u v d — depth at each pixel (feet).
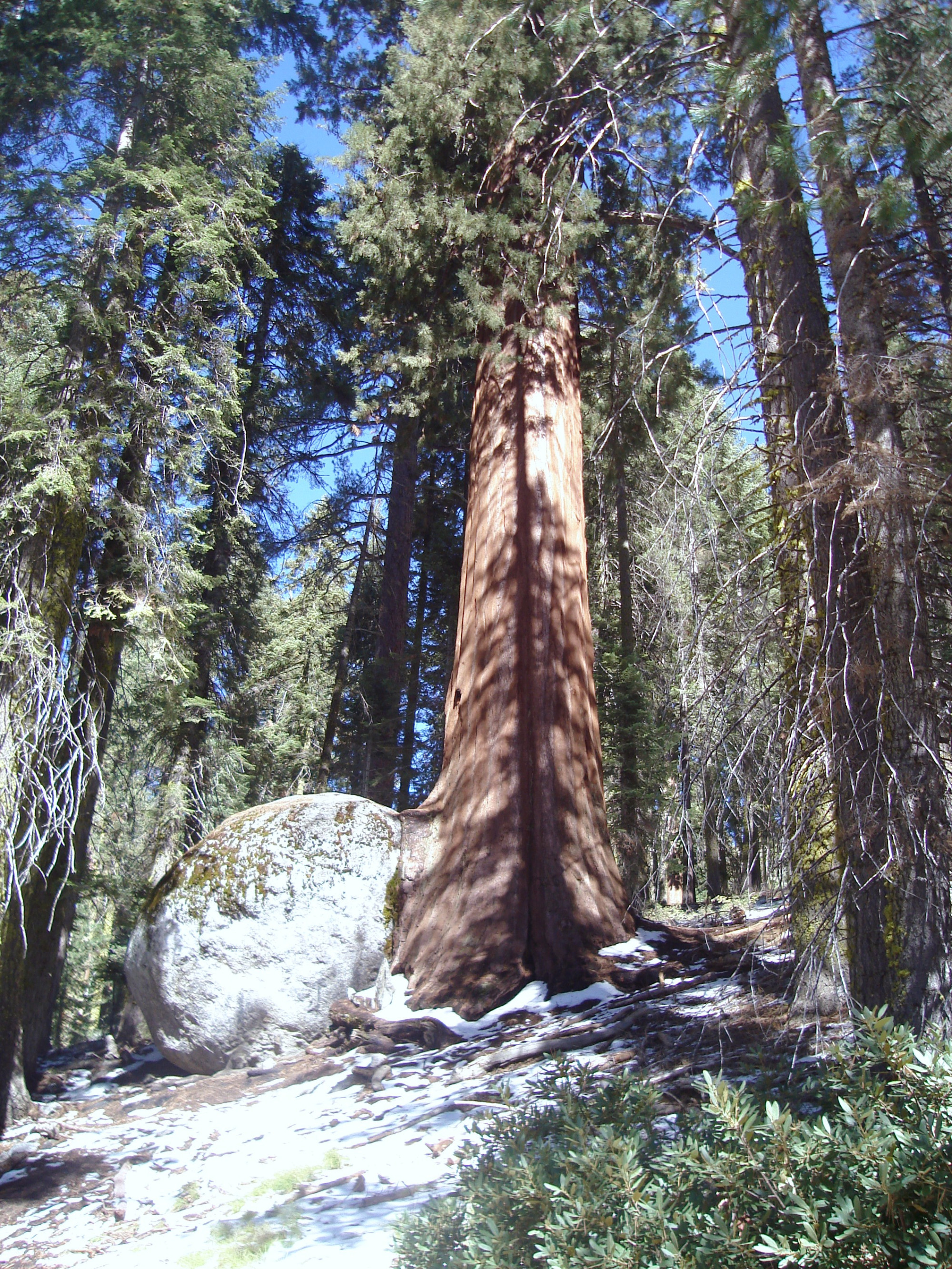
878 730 15.58
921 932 15.26
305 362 60.29
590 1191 9.20
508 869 32.78
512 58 34.47
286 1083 30.07
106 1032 86.17
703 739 18.16
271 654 78.69
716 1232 8.30
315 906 33.94
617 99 30.07
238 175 43.75
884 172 19.26
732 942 31.09
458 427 53.78
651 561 22.38
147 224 37.65
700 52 23.98
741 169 25.29
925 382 17.12
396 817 36.35
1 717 29.94
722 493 18.84
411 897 34.65
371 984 33.76
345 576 80.59
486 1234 9.50
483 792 34.17
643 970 30.04
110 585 37.24
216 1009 33.68
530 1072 23.29
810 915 18.29
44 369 36.78
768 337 20.99
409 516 66.49
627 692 49.16
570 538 37.19
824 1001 19.02
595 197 35.73
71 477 33.22
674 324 33.42
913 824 15.34
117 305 36.76
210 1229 18.12
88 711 34.76
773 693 17.93
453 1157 18.51
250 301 57.82
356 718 67.92
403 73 38.17
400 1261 10.61
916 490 15.65
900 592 15.99
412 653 67.82
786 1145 8.62
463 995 31.19
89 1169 25.45
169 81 40.34
